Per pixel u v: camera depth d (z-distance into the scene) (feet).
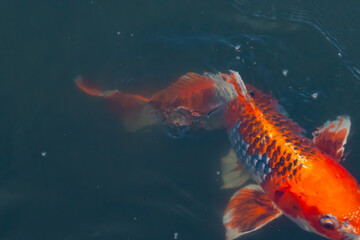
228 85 6.89
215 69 7.32
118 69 7.30
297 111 7.07
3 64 7.28
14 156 6.83
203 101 6.97
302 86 7.23
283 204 6.49
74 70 7.29
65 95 7.14
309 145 6.52
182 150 6.89
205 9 7.68
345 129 6.67
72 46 7.41
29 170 6.78
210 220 6.59
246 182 6.75
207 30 7.57
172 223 6.57
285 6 7.71
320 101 7.14
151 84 7.21
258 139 6.62
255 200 6.66
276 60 7.39
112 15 7.61
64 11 7.60
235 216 6.58
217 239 6.50
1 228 6.55
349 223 6.22
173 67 7.32
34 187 6.71
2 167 6.78
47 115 7.03
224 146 6.93
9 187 6.70
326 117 7.04
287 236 6.53
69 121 7.00
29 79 7.22
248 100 6.66
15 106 7.06
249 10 7.68
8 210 6.62
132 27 7.55
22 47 7.38
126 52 7.41
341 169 6.37
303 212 6.39
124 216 6.60
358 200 6.25
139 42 7.47
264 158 6.58
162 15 7.64
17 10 7.59
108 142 6.91
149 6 7.68
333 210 6.25
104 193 6.69
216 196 6.69
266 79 7.27
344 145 6.87
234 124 6.81
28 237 6.52
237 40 7.50
